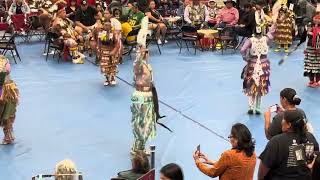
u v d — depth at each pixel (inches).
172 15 710.5
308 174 204.8
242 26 614.5
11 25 604.4
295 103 250.7
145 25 314.7
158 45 604.1
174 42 658.8
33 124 384.5
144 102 315.3
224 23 636.7
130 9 601.9
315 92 466.9
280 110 256.2
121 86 478.3
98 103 431.8
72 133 369.4
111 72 475.5
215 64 554.9
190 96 450.9
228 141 357.1
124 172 242.5
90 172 311.1
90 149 343.9
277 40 607.8
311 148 204.5
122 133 370.9
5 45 547.2
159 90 464.1
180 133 370.0
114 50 471.2
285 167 204.1
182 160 327.0
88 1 684.1
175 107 422.0
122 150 343.0
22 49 611.5
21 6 645.9
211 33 612.4
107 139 360.5
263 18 603.8
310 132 227.3
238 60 572.7
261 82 398.9
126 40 571.5
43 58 573.6
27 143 351.3
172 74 514.9
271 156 203.8
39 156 332.2
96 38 506.0
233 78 505.4
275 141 204.2
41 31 652.1
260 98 405.7
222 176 209.5
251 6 625.6
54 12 618.2
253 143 206.7
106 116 403.2
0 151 338.0
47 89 465.7
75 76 507.8
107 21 471.8
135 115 318.7
